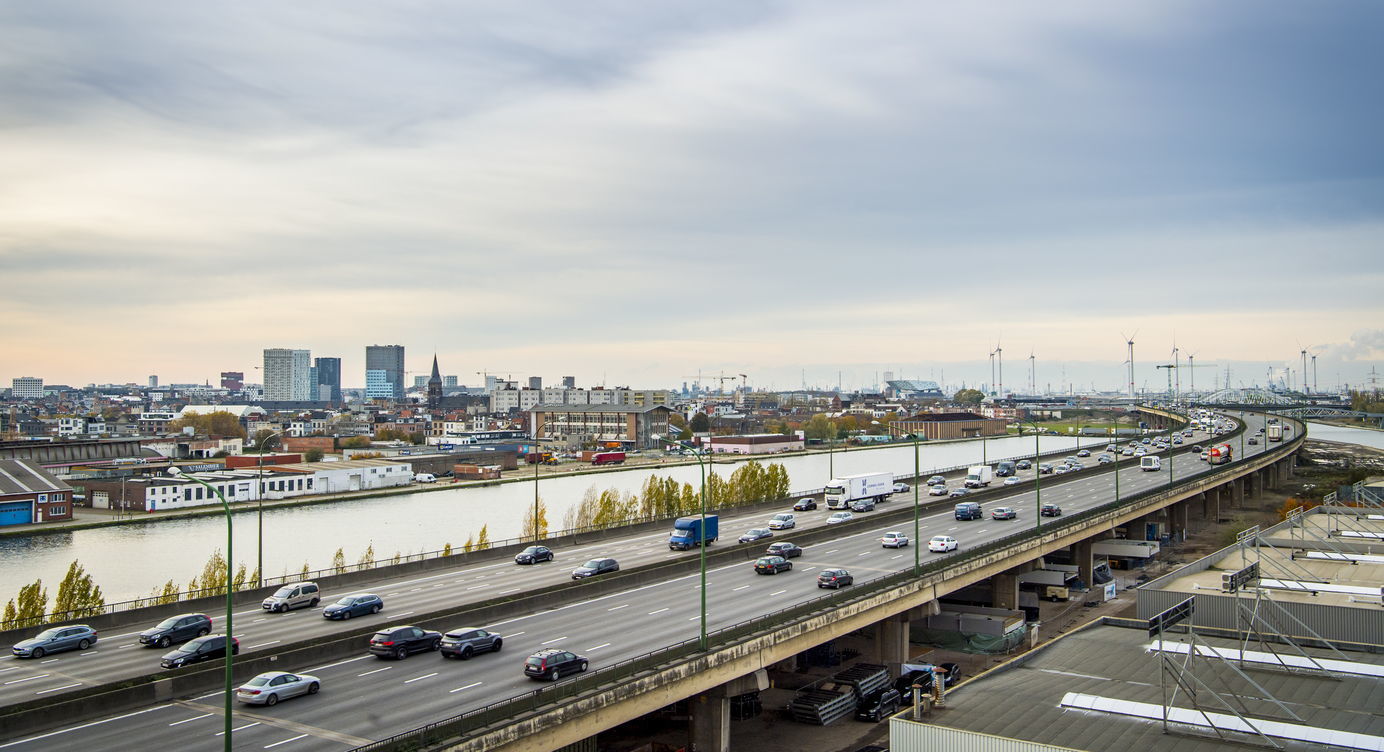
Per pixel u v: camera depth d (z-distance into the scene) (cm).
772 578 10238
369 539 17925
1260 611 8162
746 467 19750
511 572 10662
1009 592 12094
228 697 4806
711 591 9569
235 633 7812
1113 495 17250
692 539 12081
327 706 5981
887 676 9344
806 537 12519
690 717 7494
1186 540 18362
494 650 7325
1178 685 6769
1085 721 6359
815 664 10075
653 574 10088
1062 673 7475
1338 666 7156
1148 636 8431
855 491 15938
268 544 17375
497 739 5266
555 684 6312
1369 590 8594
